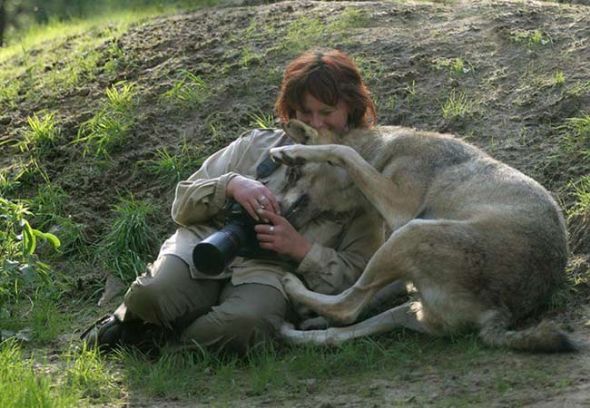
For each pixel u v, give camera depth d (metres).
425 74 13.37
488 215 9.05
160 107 13.79
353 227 9.80
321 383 8.52
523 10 14.47
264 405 8.14
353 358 8.81
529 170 11.52
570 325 9.16
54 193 12.71
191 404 8.30
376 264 9.02
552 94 12.52
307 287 9.47
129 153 13.17
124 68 15.16
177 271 9.10
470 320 8.92
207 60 14.68
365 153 9.86
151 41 15.81
